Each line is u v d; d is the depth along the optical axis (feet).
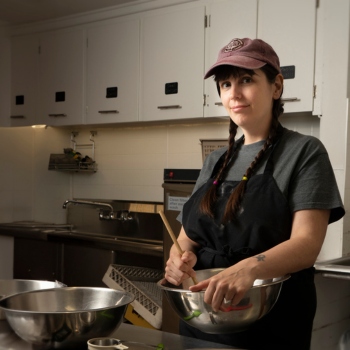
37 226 14.25
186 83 11.51
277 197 4.89
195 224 5.38
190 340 4.22
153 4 11.95
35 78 14.37
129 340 4.24
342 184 9.35
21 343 4.04
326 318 8.96
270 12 10.27
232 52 5.00
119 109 12.67
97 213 13.60
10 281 5.10
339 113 9.43
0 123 14.78
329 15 9.52
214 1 11.04
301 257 4.39
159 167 13.51
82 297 4.52
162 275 11.05
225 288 3.80
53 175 15.56
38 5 12.71
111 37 12.77
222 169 5.48
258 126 5.26
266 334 4.90
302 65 9.89
